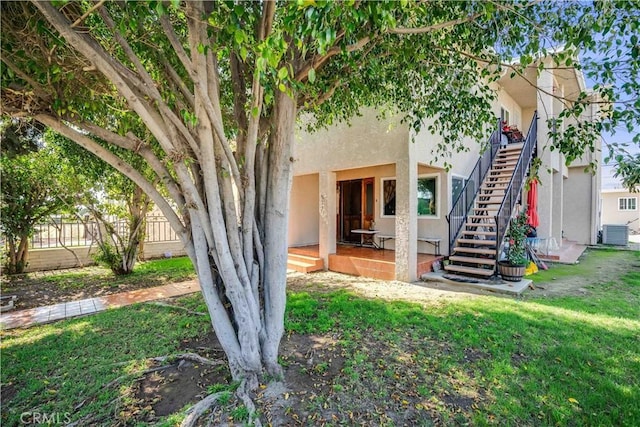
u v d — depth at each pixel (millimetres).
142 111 2576
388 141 7492
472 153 9867
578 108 3352
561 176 10945
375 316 4844
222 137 2756
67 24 2131
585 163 13992
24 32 2516
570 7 3111
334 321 4664
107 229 8305
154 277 8094
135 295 6328
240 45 2100
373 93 4871
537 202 9938
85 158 6645
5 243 8016
